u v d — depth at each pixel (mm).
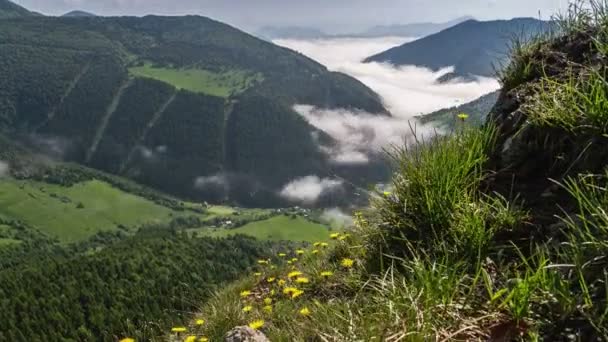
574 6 3666
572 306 1904
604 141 2598
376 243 3316
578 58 3430
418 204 3109
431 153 3295
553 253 2430
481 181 3213
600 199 2320
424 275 2387
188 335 4648
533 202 2881
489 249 2678
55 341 55750
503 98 3754
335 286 3846
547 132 3012
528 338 1941
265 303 4613
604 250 1994
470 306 2236
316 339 2689
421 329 2096
